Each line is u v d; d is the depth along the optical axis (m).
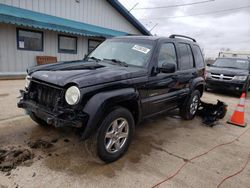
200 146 3.82
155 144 3.74
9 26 9.38
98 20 13.48
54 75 2.81
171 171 2.91
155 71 3.54
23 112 4.62
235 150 3.78
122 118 3.02
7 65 9.65
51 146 3.27
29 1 10.04
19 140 3.37
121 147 3.12
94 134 2.76
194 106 5.36
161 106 3.96
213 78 9.63
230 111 6.68
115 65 3.47
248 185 2.75
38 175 2.55
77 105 2.52
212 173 2.95
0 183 2.35
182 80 4.48
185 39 4.96
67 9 11.70
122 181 2.59
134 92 3.06
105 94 2.68
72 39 12.16
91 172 2.72
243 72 9.35
